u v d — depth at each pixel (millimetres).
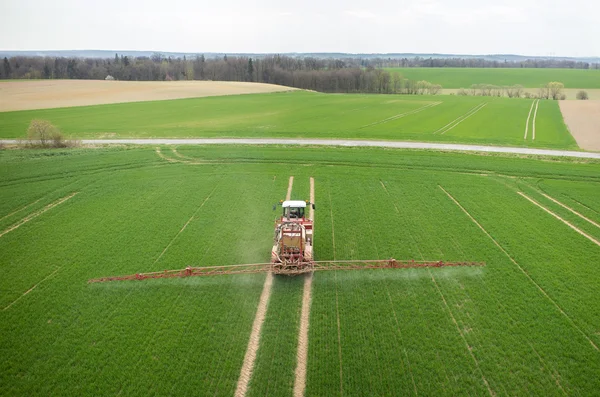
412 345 20531
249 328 21875
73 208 37406
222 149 59594
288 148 60688
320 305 23750
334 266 27906
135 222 34406
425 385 18234
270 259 28531
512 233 32625
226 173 47562
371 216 35812
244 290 25172
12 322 22234
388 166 50938
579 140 69500
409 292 24922
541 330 21516
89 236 31953
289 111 105812
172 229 33094
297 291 25125
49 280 26047
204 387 18141
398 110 108250
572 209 37906
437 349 20297
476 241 31328
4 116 93188
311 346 20562
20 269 27391
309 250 26703
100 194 40906
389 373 18891
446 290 25094
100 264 27906
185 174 47250
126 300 24062
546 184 44156
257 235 32156
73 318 22516
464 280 26094
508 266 27750
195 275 26656
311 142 65500
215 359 19719
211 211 36656
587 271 27047
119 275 26578
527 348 20266
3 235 32375
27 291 25125
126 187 42875
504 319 22375
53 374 18844
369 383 18344
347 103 124750
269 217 35500
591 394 17719
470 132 76062
